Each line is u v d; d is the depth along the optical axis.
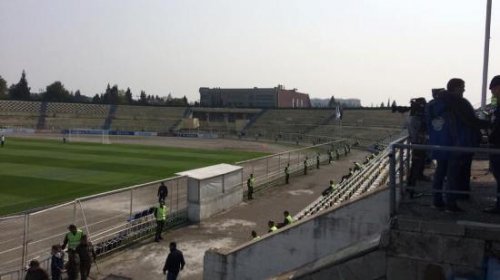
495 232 5.32
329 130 94.06
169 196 27.62
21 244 17.77
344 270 6.35
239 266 11.45
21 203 25.27
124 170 39.06
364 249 6.21
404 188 6.88
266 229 21.17
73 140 75.50
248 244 11.41
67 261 14.70
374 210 10.09
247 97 179.25
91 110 119.31
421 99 8.73
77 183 32.00
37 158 46.59
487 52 17.08
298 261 10.84
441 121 6.31
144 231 19.64
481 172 9.75
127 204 25.33
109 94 177.25
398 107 8.93
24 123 105.06
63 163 42.97
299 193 30.50
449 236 5.55
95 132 99.56
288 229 10.94
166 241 19.19
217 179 24.14
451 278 5.54
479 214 6.08
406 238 5.80
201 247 18.38
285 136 93.69
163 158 49.56
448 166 6.27
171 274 13.83
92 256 15.41
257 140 88.75
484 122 6.27
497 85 6.18
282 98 177.25
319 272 6.61
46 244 17.86
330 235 10.55
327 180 36.31
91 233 19.30
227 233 20.48
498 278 5.29
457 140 6.19
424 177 8.81
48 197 27.05
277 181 35.31
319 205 18.05
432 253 5.64
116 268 15.89
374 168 21.42
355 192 15.18
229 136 96.88
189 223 22.23
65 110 115.62
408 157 7.34
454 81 6.35
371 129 87.44
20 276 13.81
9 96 151.50
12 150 54.44
